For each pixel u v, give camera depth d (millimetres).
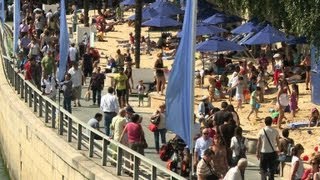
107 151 36219
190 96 27250
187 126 27359
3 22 81125
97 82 55219
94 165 35750
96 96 55625
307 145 43094
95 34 87125
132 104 57562
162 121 41719
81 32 82500
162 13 76625
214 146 32594
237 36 71438
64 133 42062
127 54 69562
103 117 48594
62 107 45875
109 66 66688
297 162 33250
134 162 33000
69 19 104000
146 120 51594
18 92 55031
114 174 34344
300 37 59938
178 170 35469
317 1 48000
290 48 62812
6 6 104312
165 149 37438
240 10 70062
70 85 50156
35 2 112375
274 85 58219
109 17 104562
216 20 71500
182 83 27422
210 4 75688
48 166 41312
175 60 27656
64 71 44469
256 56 70188
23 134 47812
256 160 41219
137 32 64375
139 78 61688
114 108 43594
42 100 46812
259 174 38281
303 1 48312
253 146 42562
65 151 38281
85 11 90375
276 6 59438
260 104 52812
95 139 38250
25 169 47469
